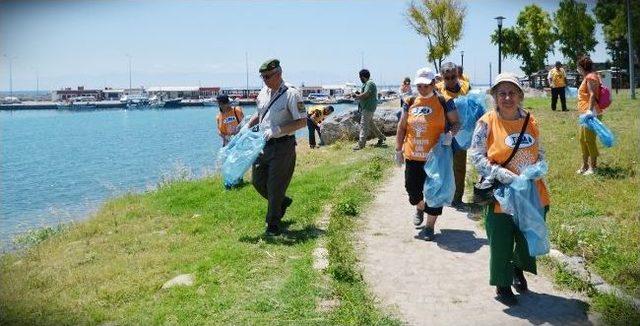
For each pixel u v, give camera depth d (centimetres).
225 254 674
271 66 734
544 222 511
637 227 709
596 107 990
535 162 525
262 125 758
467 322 500
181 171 1549
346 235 744
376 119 1852
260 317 505
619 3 3319
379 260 656
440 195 705
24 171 2198
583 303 531
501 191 520
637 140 1320
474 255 667
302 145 1864
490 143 535
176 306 544
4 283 666
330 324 489
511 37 4600
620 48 3769
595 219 762
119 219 992
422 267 632
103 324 531
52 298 605
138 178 1889
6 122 7144
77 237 909
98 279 661
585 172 1014
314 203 909
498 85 525
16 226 1234
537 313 516
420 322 501
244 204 958
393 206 900
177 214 981
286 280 578
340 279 584
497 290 545
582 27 3653
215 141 3234
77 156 2694
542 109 2241
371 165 1196
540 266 623
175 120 6731
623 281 568
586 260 627
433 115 719
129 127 5269
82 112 11450
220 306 532
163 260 709
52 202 1523
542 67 4600
